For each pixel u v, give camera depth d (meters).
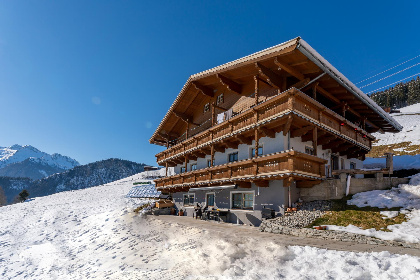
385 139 44.75
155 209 26.55
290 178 13.48
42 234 21.89
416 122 51.41
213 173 20.20
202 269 7.92
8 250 18.47
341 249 8.36
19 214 33.25
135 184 49.88
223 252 8.80
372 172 14.99
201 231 13.42
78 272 11.91
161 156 31.17
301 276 6.44
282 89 16.53
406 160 24.05
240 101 20.55
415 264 6.40
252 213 16.86
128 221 21.20
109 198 39.28
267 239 10.48
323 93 17.67
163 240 13.45
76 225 23.25
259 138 17.83
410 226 10.19
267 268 7.19
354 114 21.53
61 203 39.34
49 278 12.10
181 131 30.50
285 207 14.91
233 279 6.77
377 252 7.74
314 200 15.00
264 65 16.28
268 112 15.73
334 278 6.14
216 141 20.20
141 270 9.78
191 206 24.30
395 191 13.40
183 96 25.42
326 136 17.19
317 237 11.11
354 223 11.38
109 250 14.35
